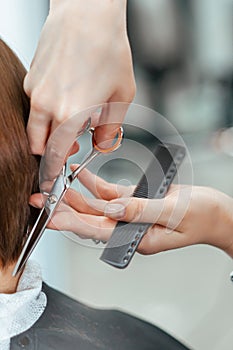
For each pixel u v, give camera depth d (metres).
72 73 0.59
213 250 1.63
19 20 1.54
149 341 0.81
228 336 1.50
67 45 0.60
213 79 1.92
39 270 0.76
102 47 0.60
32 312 0.73
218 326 1.53
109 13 0.61
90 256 1.65
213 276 1.60
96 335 0.78
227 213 0.84
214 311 1.56
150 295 1.65
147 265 1.69
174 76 1.89
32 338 0.72
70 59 0.60
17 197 0.64
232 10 1.89
